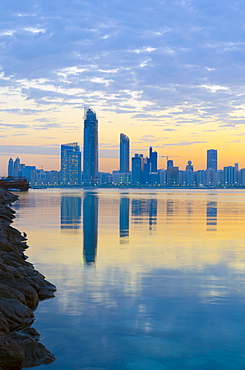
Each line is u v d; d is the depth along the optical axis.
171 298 11.43
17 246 19.55
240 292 12.05
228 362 7.66
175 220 37.22
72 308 10.56
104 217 39.97
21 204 65.62
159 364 7.58
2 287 10.21
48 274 14.36
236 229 29.62
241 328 9.22
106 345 8.36
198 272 14.70
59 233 26.42
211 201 90.25
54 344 8.42
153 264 16.11
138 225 32.09
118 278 13.76
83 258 17.36
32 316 9.81
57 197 103.25
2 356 7.28
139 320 9.70
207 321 9.62
